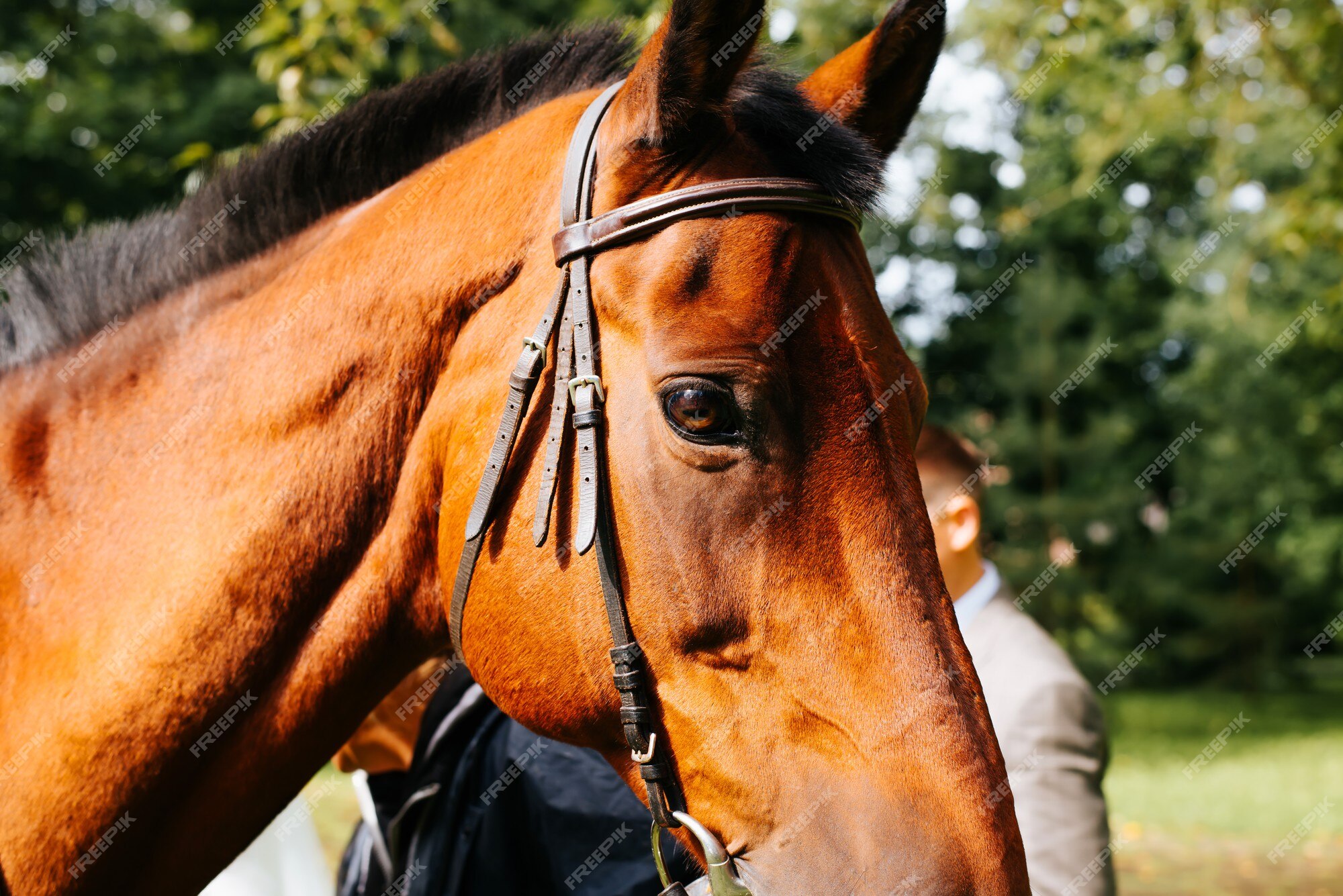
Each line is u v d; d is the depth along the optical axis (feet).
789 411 4.10
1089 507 58.34
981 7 22.03
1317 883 23.91
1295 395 66.69
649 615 4.17
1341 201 28.58
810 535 4.07
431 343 4.90
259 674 4.90
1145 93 26.18
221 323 5.31
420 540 4.94
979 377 69.62
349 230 5.28
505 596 4.48
